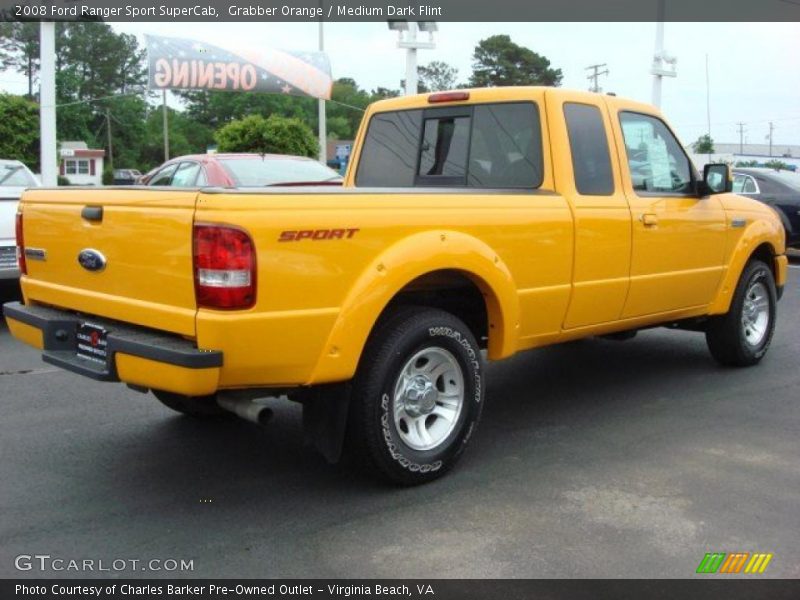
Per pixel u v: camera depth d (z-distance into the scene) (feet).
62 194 14.57
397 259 13.55
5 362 23.70
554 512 13.58
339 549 12.29
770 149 294.05
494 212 15.29
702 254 20.59
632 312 18.94
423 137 19.38
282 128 75.77
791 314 31.99
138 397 20.26
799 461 15.99
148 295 13.00
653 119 19.70
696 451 16.56
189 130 280.92
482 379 15.44
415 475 14.43
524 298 16.02
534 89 17.39
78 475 15.20
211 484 14.79
